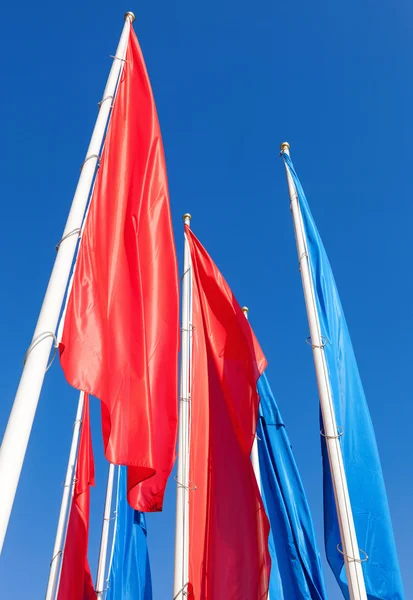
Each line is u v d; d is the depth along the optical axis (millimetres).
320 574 13852
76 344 7047
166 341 8461
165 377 8312
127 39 11094
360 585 9055
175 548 10320
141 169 9602
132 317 8031
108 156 9164
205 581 9961
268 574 9969
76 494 14094
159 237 9156
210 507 10664
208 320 13297
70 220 7953
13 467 5719
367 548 9875
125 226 8820
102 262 8055
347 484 10289
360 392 11469
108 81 10211
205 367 12578
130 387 7523
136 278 8398
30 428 6047
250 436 11406
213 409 11961
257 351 13070
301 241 12867
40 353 6531
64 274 7320
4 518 5434
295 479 15062
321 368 11094
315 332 11523
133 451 7121
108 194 8766
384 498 10383
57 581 13633
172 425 8234
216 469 11078
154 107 10438
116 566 15609
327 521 10586
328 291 12391
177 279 9023
